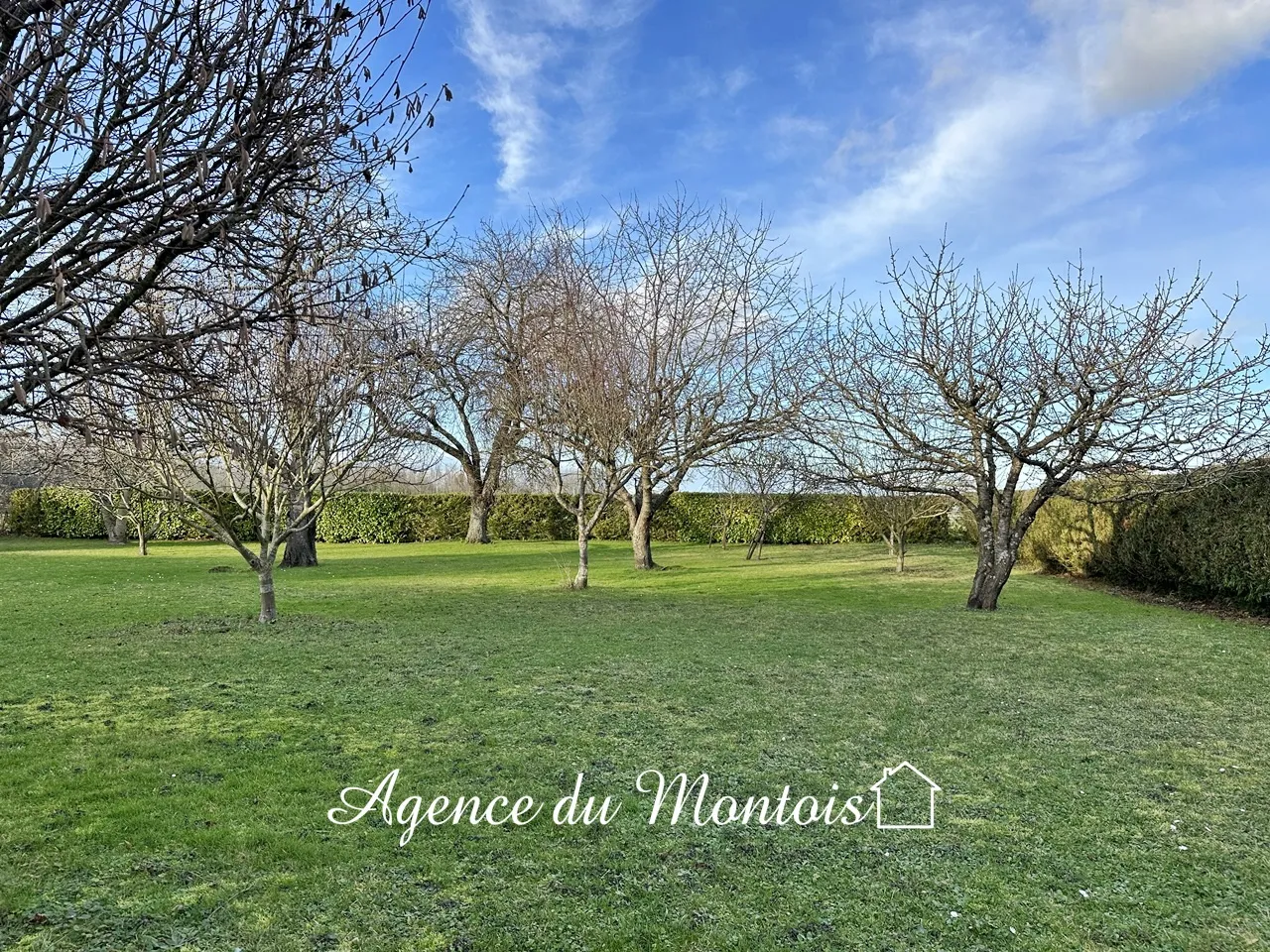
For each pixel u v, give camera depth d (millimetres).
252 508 10586
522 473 28156
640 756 4934
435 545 28516
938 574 17641
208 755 4863
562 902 3207
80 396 3516
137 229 3082
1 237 2879
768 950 2883
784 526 29750
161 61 2992
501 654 8055
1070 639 9250
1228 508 11594
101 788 4305
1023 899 3248
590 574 17828
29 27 2652
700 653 8227
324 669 7285
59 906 3105
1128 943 2941
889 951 2881
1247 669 7621
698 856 3625
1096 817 4070
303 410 9219
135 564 19438
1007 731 5520
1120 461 10445
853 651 8391
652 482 19156
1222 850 3703
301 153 3029
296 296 3609
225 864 3492
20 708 5910
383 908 3146
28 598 12641
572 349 14852
